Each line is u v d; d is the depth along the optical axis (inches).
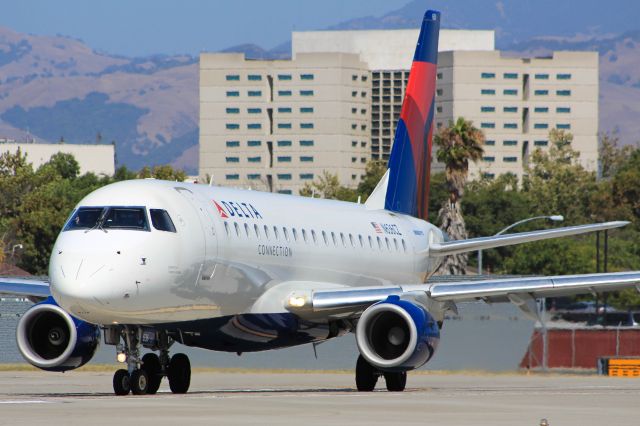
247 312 3142.2
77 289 2642.7
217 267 2967.5
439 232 4197.8
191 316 2938.0
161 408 2284.7
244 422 2012.8
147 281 2738.7
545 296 3294.8
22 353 2972.4
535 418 2158.0
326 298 3171.8
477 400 2655.0
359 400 2591.0
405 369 3034.0
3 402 2459.4
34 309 2947.8
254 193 3339.1
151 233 2778.1
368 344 3058.6
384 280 3816.4
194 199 2982.3
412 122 4146.2
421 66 4188.0
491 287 3174.2
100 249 2704.2
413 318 3004.4
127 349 2866.6
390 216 3978.8
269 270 3191.4
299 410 2265.0
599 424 2057.1
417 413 2237.9
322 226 3511.3
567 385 3873.0
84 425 1945.1
